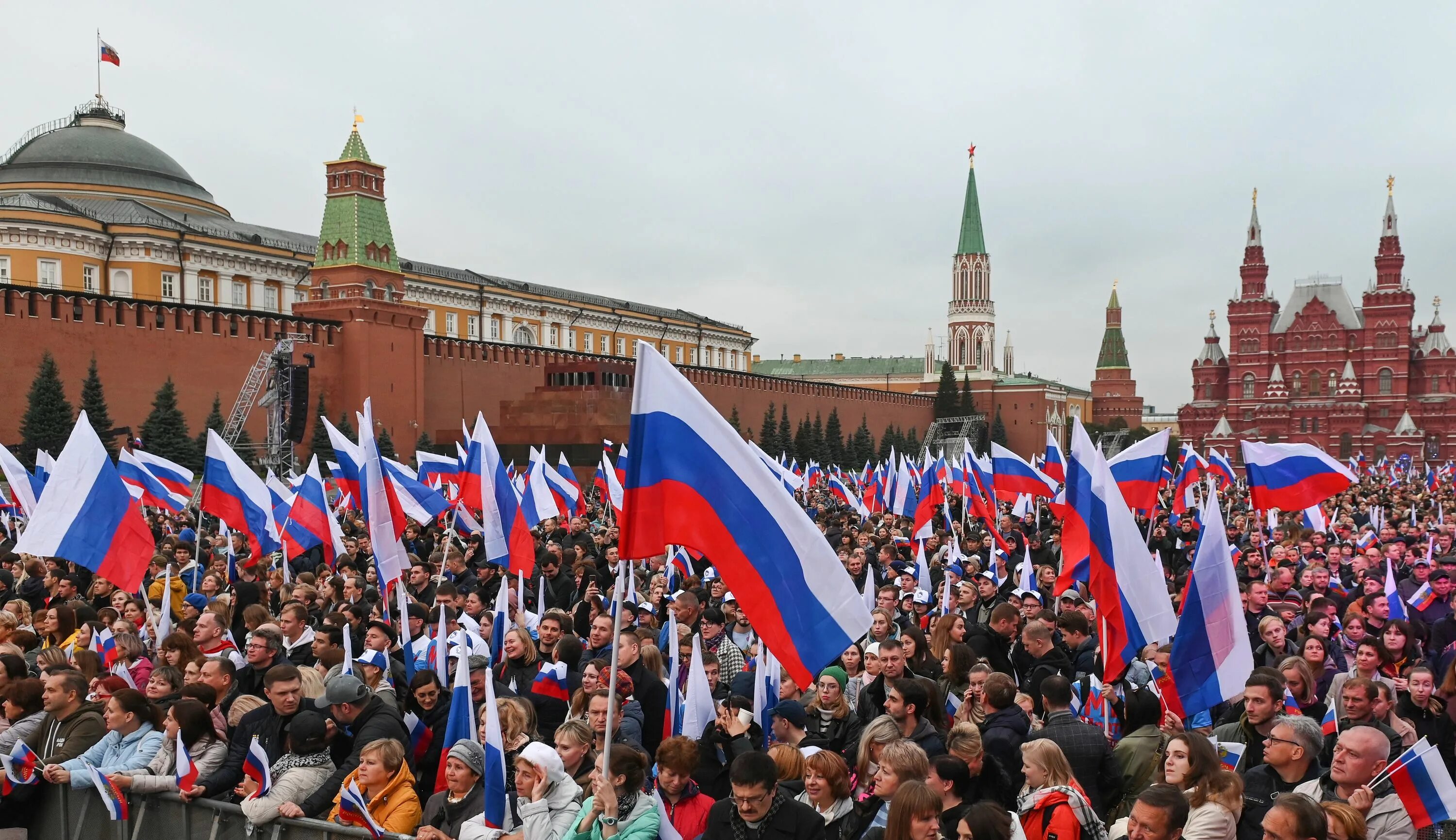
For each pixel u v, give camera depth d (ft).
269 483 66.85
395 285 213.87
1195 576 29.68
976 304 565.94
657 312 401.70
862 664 36.35
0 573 52.37
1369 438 387.34
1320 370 402.52
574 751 24.81
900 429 395.75
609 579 56.29
